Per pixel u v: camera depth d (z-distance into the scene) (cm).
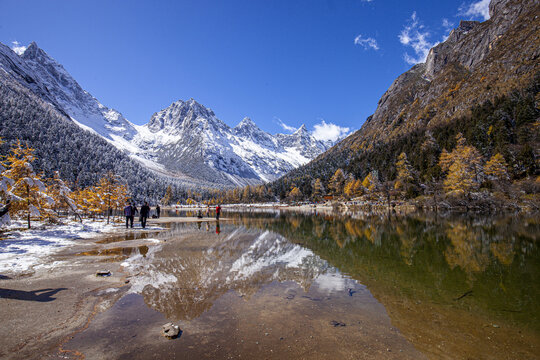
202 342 450
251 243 1614
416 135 11506
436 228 2405
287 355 416
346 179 10781
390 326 538
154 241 1620
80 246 1412
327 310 613
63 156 12788
